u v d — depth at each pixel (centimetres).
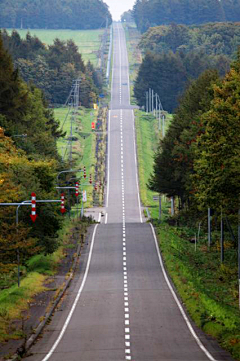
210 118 11069
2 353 6844
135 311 9312
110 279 12400
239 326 7800
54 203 13350
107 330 8000
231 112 10844
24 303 9812
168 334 7738
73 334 7794
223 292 10862
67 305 9869
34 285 11350
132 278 12462
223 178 10781
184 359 6419
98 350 6888
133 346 7075
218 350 6875
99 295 10725
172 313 9138
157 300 10206
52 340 7488
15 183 13100
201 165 11631
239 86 11019
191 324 8362
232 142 10756
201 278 12231
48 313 8988
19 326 8262
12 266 10300
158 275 12744
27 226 13038
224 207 11362
